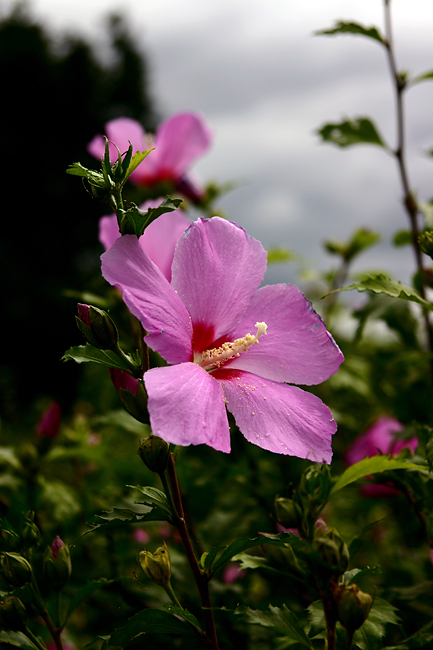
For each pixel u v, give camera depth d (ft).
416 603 2.30
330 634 1.84
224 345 1.95
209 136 3.58
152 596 2.38
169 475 1.86
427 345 2.68
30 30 21.95
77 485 2.89
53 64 21.65
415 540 2.79
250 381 1.93
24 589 1.99
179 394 1.81
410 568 2.80
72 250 20.24
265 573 2.41
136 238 1.86
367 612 1.80
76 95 21.44
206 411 1.82
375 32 2.67
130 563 2.51
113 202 1.87
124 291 1.83
